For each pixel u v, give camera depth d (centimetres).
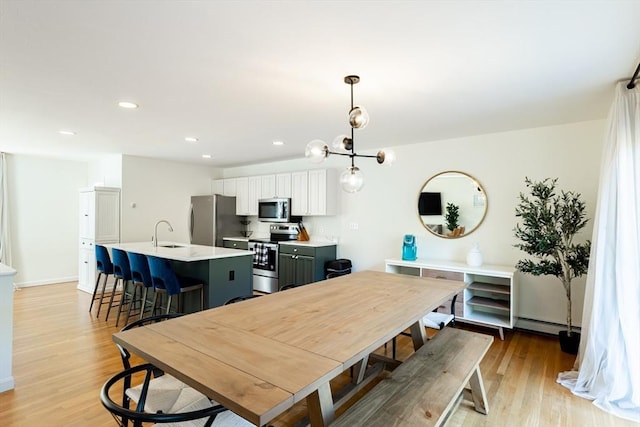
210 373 118
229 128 382
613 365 235
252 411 96
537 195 335
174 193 643
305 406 240
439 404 153
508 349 333
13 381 250
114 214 561
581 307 353
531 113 324
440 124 364
